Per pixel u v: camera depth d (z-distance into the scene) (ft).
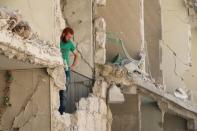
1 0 85.46
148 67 147.74
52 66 92.48
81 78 118.93
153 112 139.74
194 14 160.04
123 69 120.98
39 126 92.58
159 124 139.44
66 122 99.09
